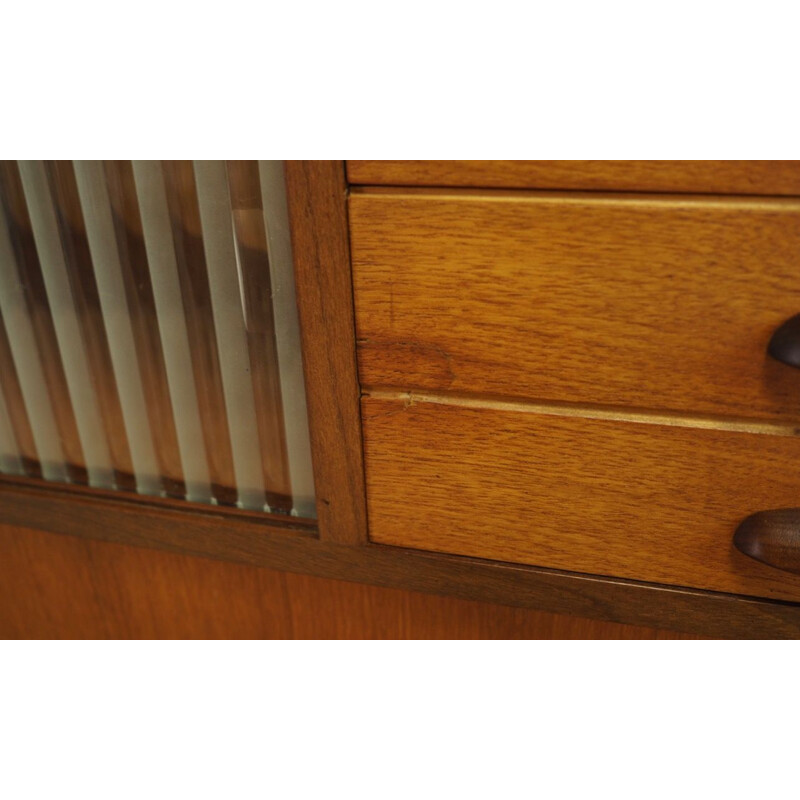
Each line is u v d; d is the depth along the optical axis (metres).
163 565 0.51
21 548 0.53
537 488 0.40
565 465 0.39
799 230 0.31
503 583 0.43
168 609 0.52
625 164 0.32
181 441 0.46
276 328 0.40
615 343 0.35
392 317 0.37
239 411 0.44
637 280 0.34
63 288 0.43
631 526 0.39
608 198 0.33
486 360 0.37
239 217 0.38
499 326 0.36
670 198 0.32
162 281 0.41
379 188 0.34
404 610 0.48
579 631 0.46
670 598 0.41
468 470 0.40
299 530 0.45
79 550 0.52
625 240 0.33
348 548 0.44
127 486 0.49
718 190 0.31
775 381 0.34
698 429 0.36
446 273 0.35
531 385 0.37
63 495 0.49
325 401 0.40
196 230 0.39
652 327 0.34
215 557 0.47
